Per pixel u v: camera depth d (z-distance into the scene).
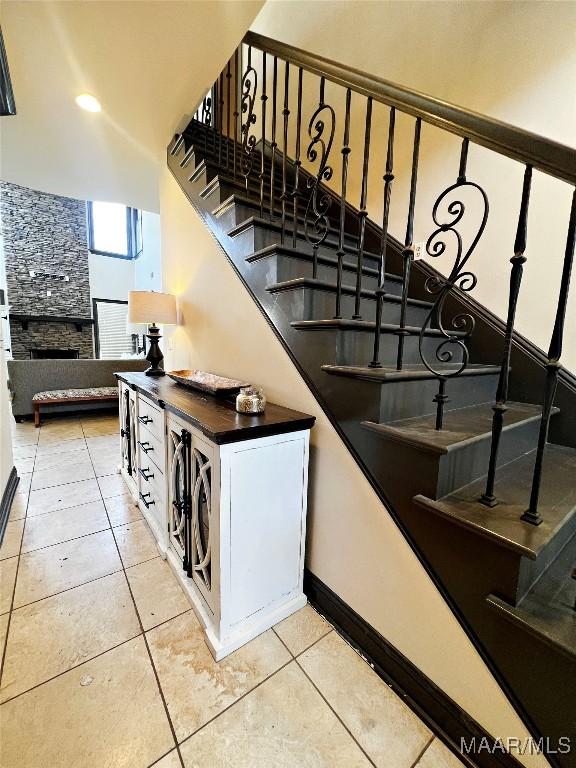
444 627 0.92
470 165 1.77
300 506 1.29
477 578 0.79
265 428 1.11
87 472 2.59
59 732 0.88
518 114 1.58
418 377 1.04
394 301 1.56
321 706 0.98
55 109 2.07
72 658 1.08
